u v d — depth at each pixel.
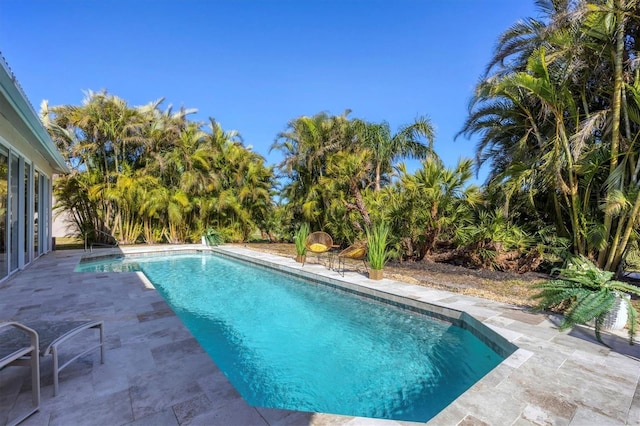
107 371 2.58
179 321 3.77
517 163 7.41
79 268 8.30
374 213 9.56
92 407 2.10
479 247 8.02
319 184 13.05
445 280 6.56
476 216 8.66
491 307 4.52
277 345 3.90
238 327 4.50
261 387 2.99
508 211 8.05
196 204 14.25
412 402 2.77
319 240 8.91
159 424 1.94
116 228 13.56
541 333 3.53
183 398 2.21
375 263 6.51
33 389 2.05
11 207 6.41
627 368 2.73
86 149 12.90
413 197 8.30
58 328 2.48
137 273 6.79
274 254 10.91
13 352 2.00
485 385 2.45
